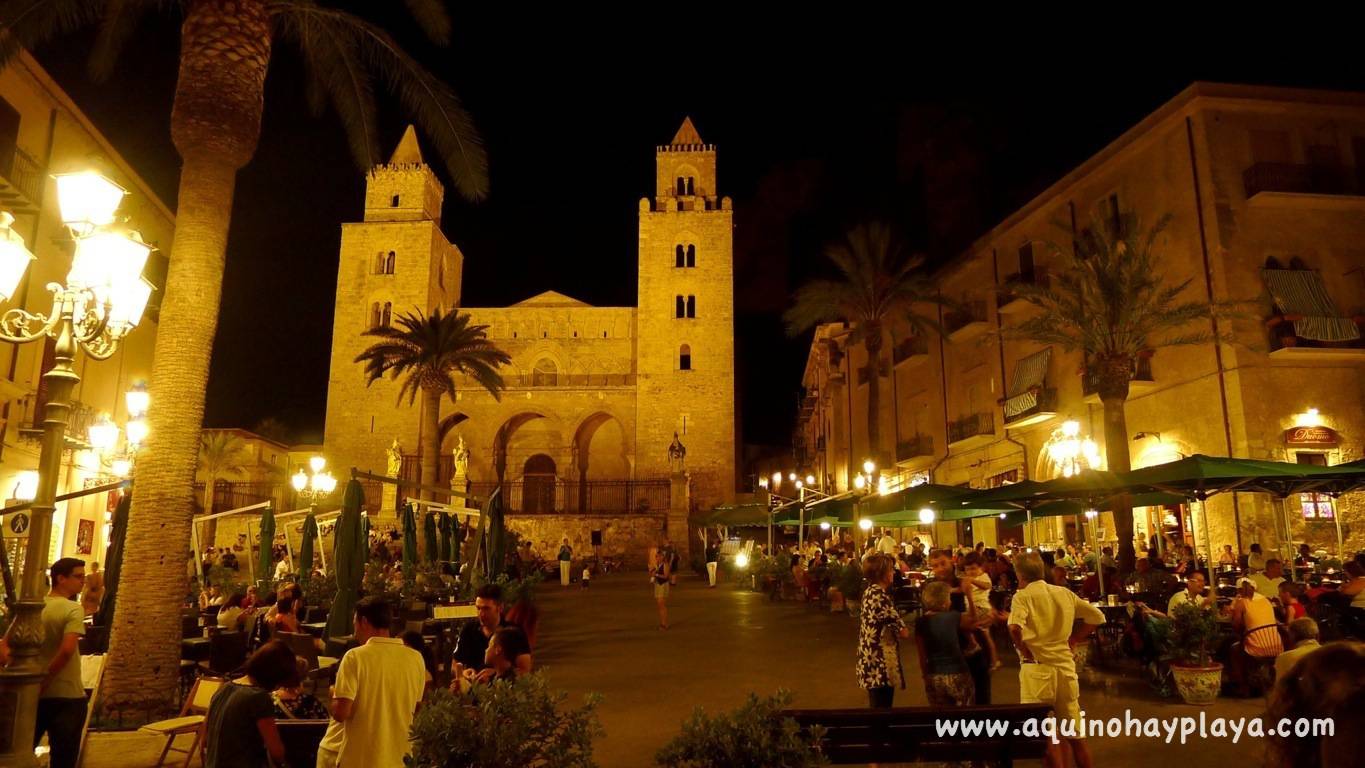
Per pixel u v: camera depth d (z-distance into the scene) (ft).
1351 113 85.76
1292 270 81.97
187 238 34.96
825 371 191.93
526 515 163.53
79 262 21.21
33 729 18.70
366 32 45.21
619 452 207.82
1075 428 75.56
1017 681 40.50
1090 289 73.46
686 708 35.53
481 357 143.74
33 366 70.38
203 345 34.86
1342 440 78.38
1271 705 8.31
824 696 37.58
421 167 208.13
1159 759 26.99
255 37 37.58
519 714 15.97
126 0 41.81
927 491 65.87
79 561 24.02
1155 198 90.07
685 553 160.97
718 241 202.08
